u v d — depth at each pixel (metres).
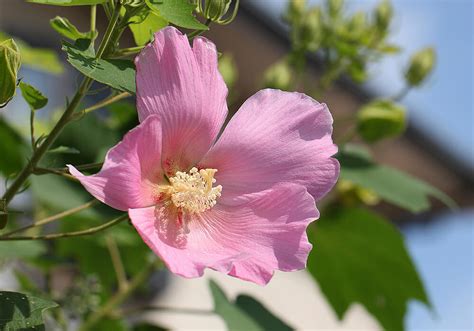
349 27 0.69
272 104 0.47
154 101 0.44
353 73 0.70
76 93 0.46
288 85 0.68
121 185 0.42
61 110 0.71
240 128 0.47
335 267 0.71
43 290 0.69
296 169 0.46
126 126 0.65
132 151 0.43
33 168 0.46
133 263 0.69
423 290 0.69
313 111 0.47
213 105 0.46
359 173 0.67
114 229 0.65
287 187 0.46
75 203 0.62
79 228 0.67
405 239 0.68
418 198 0.66
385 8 0.69
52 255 0.62
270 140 0.47
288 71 0.68
